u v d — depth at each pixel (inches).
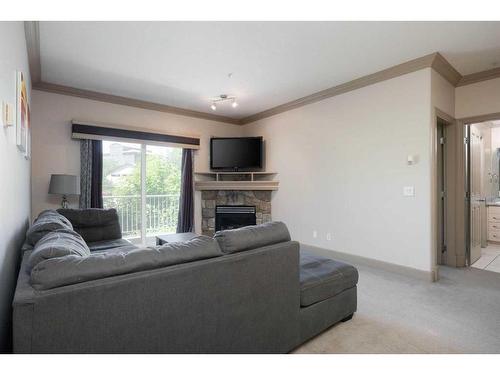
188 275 51.5
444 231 147.7
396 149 131.1
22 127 76.4
